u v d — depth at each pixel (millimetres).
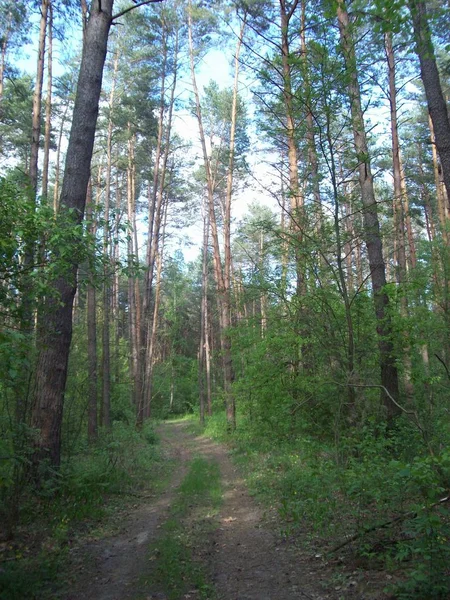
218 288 21109
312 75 7777
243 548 5664
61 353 7676
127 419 20922
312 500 6383
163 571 4840
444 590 3512
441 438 7430
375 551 4773
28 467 7023
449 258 12672
